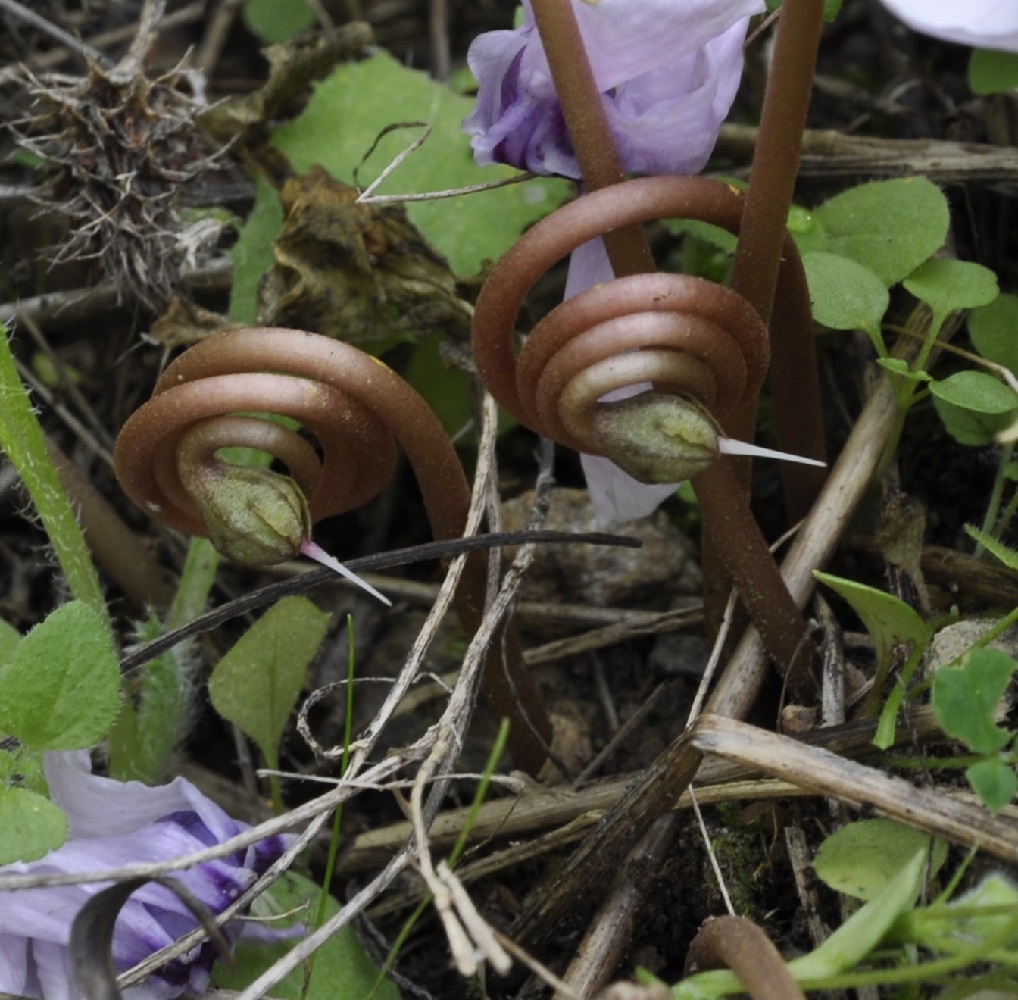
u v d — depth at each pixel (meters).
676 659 0.20
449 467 0.17
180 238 0.20
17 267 0.23
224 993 0.17
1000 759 0.16
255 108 0.21
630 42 0.16
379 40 0.26
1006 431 0.18
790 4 0.15
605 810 0.18
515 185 0.22
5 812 0.16
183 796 0.17
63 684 0.16
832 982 0.15
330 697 0.21
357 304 0.20
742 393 0.16
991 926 0.15
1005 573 0.18
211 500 0.16
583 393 0.15
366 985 0.17
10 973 0.16
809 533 0.18
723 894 0.17
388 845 0.18
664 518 0.21
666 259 0.22
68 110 0.19
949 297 0.18
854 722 0.17
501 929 0.18
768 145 0.16
